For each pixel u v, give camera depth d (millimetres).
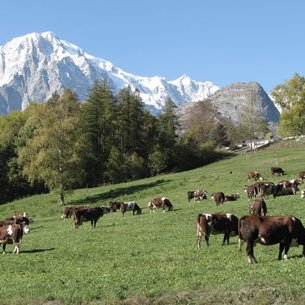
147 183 84062
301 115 134500
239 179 73812
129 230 40469
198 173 87812
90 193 82812
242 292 18078
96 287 20844
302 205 43406
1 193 104250
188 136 136125
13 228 34219
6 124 128375
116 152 106625
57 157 78625
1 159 104875
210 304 17812
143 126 118812
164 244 32031
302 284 18125
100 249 32375
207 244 29656
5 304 20172
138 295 19219
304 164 81875
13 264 29344
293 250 26109
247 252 23156
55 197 83250
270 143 120250
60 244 36688
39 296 20422
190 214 46406
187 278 20859
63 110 84688
